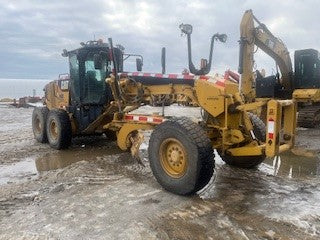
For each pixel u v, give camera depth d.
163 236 3.68
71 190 5.14
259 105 4.88
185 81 5.79
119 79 6.83
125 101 6.81
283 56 11.62
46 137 9.20
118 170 6.23
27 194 5.00
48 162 7.04
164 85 6.12
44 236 3.71
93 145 8.80
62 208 4.44
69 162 7.01
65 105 9.02
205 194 4.92
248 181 5.51
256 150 5.00
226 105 5.12
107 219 4.10
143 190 5.09
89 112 8.27
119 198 4.78
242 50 8.22
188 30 5.60
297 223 3.96
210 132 5.45
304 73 12.72
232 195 4.88
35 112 9.55
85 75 8.16
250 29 8.32
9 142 9.55
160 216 4.18
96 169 6.30
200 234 3.72
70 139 8.34
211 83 5.29
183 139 4.69
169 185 4.92
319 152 7.73
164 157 5.05
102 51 7.93
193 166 4.60
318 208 4.40
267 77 12.96
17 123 14.13
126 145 6.73
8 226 3.95
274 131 4.61
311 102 12.51
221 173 5.95
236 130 5.23
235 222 4.00
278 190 5.08
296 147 8.38
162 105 6.16
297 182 5.47
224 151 5.36
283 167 6.41
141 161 6.54
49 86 9.88
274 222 3.99
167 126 4.89
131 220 4.06
